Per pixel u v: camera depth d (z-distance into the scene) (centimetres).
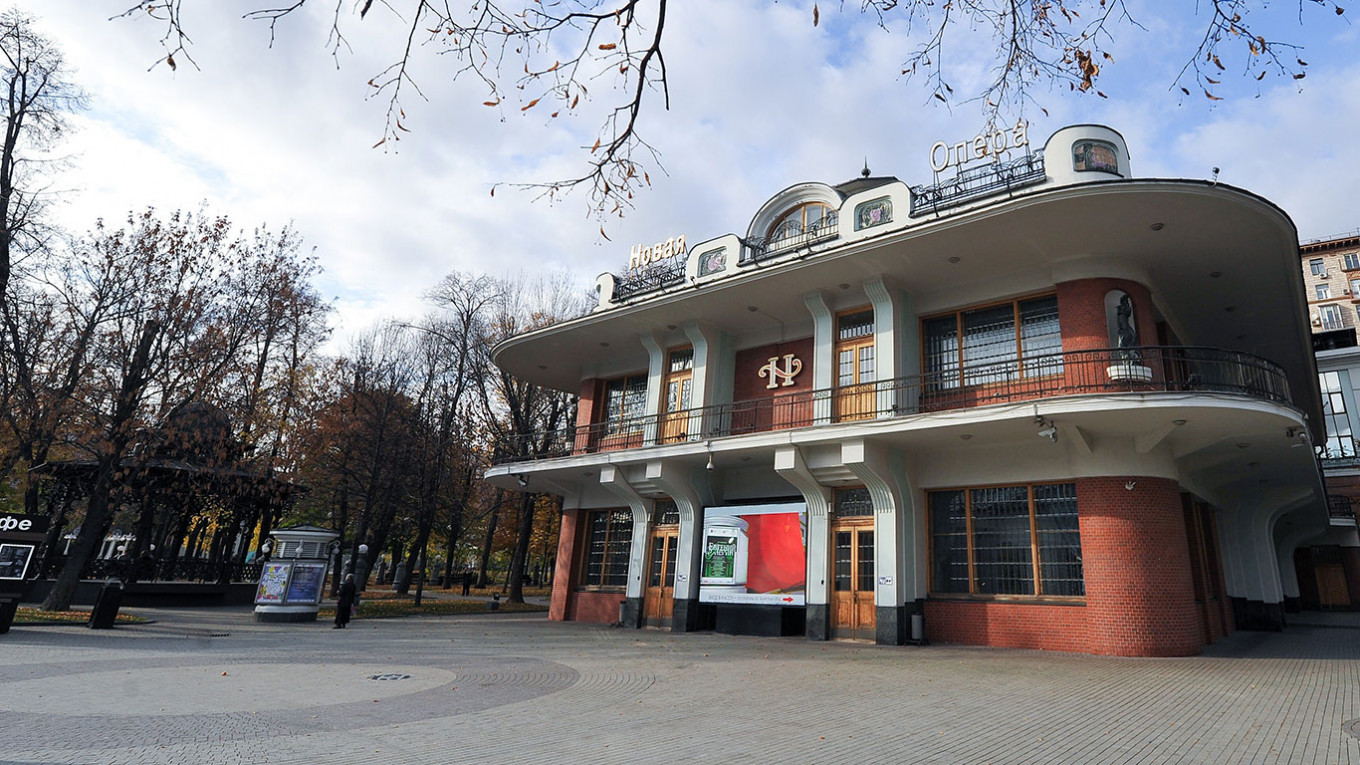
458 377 3127
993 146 1597
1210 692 912
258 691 874
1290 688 944
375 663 1163
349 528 3956
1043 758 601
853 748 628
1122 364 1373
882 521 1546
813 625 1602
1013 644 1421
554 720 735
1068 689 933
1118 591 1319
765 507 1753
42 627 1548
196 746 596
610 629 1923
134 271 2017
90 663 1070
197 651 1266
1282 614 2042
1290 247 1403
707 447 1742
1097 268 1470
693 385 1975
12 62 2142
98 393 1947
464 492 3136
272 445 2605
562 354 2362
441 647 1423
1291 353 2100
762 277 1680
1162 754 616
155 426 1995
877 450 1530
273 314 2283
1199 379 1486
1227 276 1562
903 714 775
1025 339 1545
